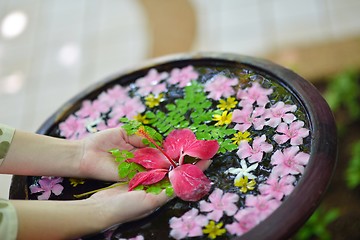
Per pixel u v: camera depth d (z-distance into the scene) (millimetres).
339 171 1667
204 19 2240
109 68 2141
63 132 1080
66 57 2238
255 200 877
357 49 1881
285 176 893
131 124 1006
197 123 1013
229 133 979
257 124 979
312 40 2014
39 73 2205
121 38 2252
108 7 2410
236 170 926
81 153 1001
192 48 2131
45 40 2332
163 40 2189
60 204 915
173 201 915
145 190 929
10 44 2355
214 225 867
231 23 2189
